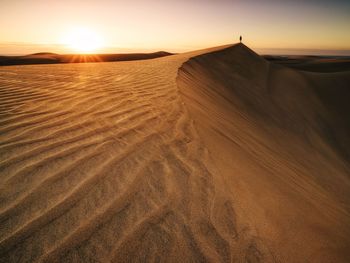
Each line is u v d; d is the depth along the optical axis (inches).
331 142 482.9
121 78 262.1
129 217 67.5
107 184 79.1
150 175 87.1
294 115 512.4
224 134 157.9
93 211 67.6
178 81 273.6
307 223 94.7
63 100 157.5
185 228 67.5
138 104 162.6
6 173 78.2
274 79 799.1
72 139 104.4
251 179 106.0
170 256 58.6
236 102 358.9
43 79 234.2
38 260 52.7
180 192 81.4
